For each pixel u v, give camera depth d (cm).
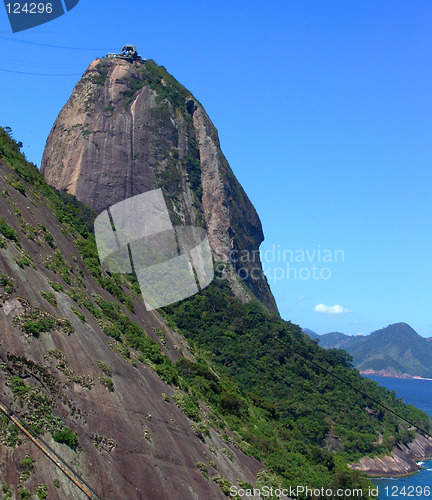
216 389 6512
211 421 5328
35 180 6662
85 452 3356
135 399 4128
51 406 3394
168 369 5138
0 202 4800
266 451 5953
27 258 4353
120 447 3612
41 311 3944
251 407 7731
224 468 4566
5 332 3572
